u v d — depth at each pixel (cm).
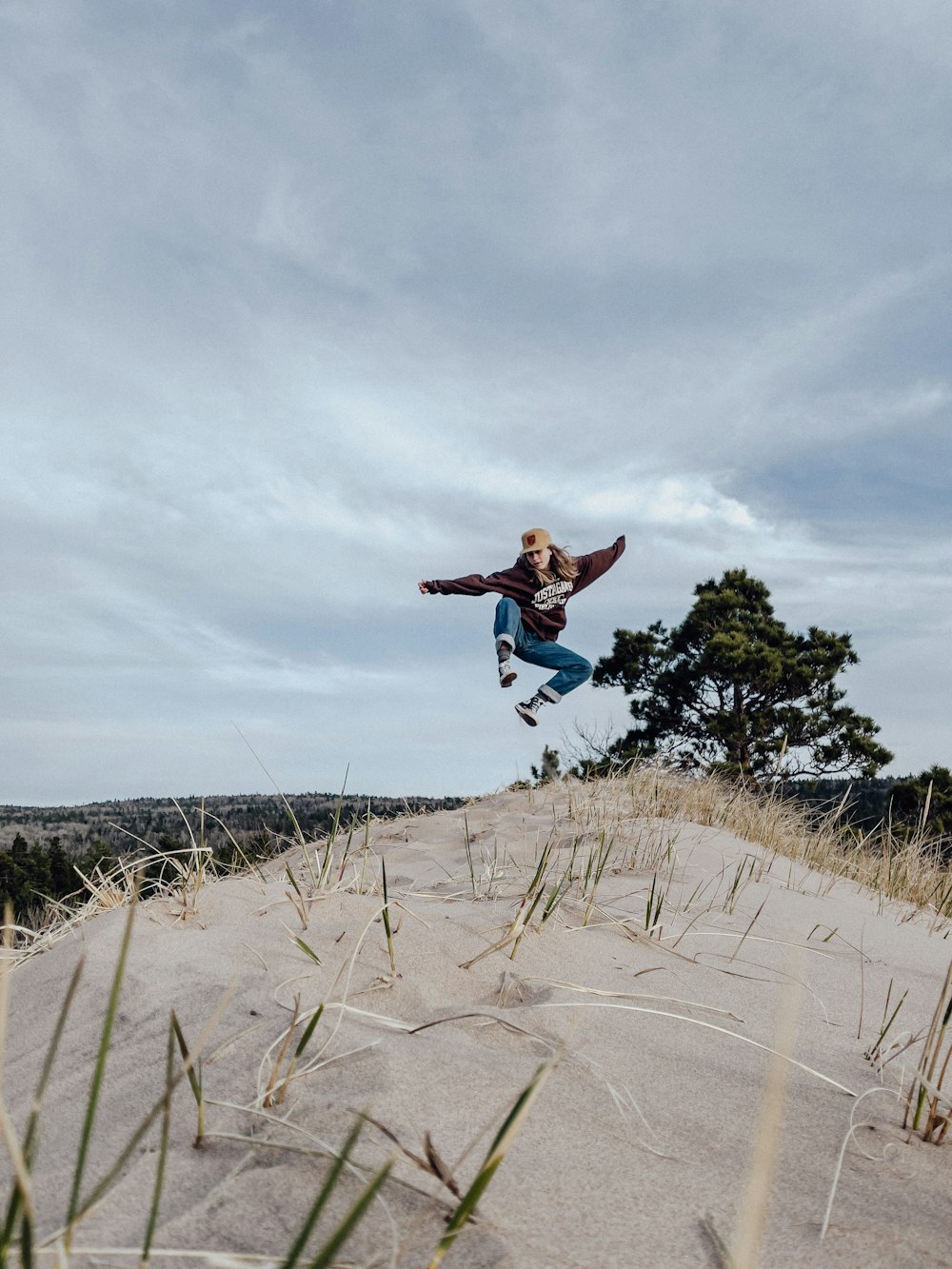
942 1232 122
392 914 279
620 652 1959
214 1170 126
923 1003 265
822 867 560
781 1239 118
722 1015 229
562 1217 118
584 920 307
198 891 282
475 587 707
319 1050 167
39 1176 129
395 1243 103
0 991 89
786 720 1759
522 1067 168
